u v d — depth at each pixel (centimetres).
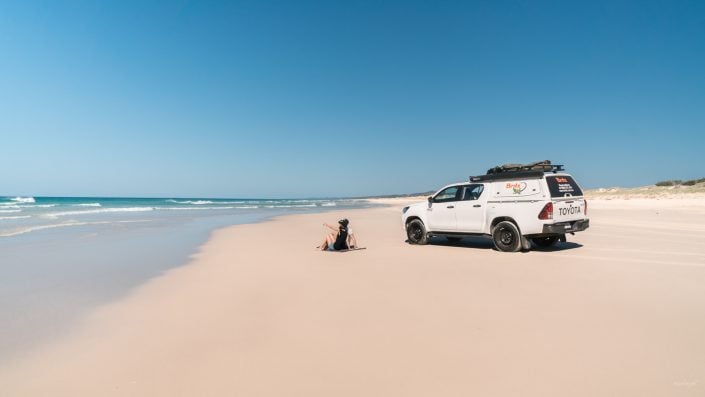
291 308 552
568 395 316
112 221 2227
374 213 3403
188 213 3356
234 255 1023
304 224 2103
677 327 459
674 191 4281
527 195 1004
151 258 979
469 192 1134
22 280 738
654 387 325
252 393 327
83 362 386
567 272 769
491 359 382
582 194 1054
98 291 655
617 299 575
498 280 705
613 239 1256
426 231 1211
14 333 464
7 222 2053
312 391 329
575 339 427
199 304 576
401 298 594
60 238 1383
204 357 396
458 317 504
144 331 468
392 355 395
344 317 511
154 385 341
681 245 1106
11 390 333
